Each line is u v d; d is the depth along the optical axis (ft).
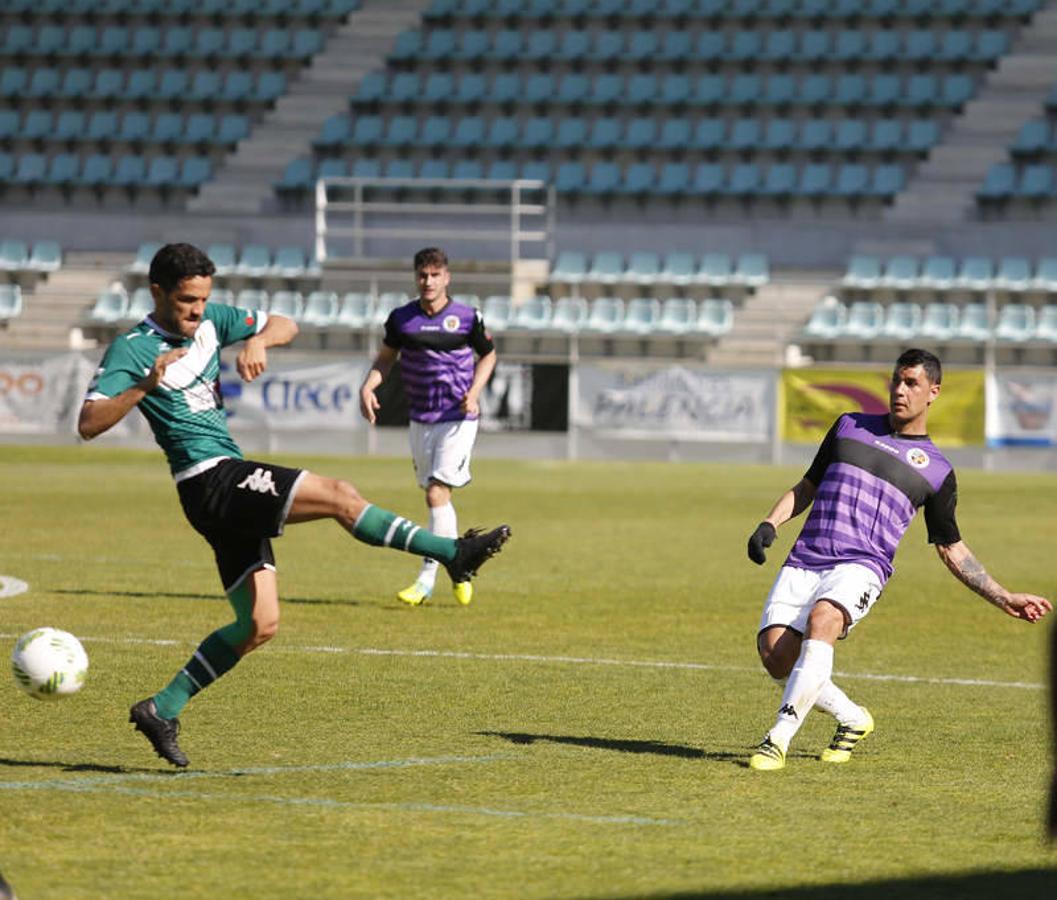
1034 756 87.15
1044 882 62.59
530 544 199.31
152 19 480.64
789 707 82.43
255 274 411.13
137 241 435.94
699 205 426.51
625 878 61.98
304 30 476.54
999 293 388.16
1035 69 435.94
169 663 110.83
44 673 74.69
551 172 432.66
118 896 58.49
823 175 423.23
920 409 84.99
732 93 442.50
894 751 88.28
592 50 460.14
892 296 393.50
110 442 358.64
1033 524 234.17
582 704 100.37
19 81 470.80
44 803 72.02
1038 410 333.42
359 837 67.36
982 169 420.77
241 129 454.40
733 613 143.64
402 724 92.58
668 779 79.66
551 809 72.95
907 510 84.38
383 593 153.48
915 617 145.89
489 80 454.81
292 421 356.79
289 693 101.71
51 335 404.98
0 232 442.09
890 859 65.62
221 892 59.26
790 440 343.87
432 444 150.41
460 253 429.38
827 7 451.12
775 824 71.05
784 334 387.14
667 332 381.40
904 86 439.63
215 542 78.07
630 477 307.99
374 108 454.40
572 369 352.28
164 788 75.41
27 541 189.47
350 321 388.78
